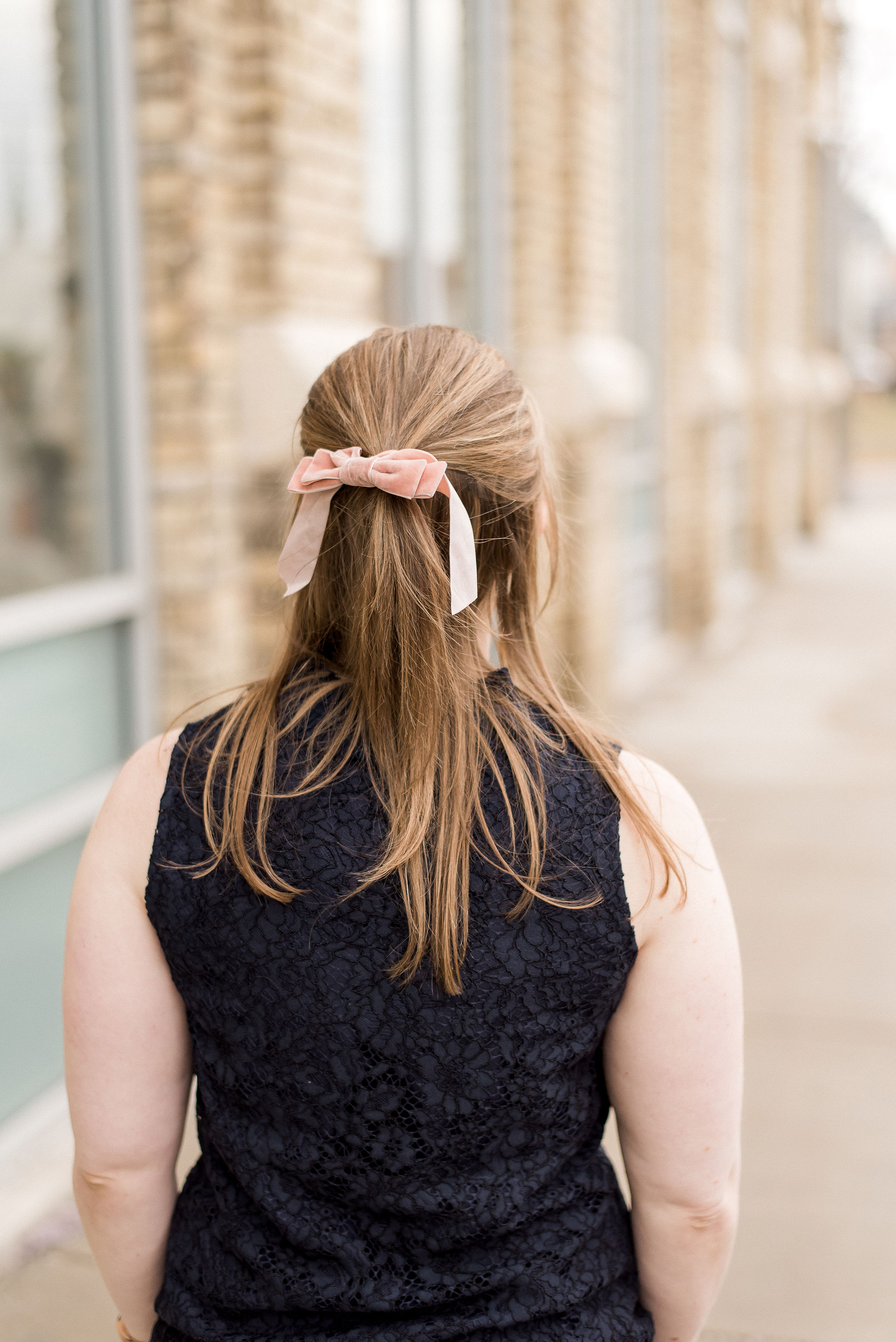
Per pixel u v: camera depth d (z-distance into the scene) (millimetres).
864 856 5312
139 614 3584
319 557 1097
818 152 16141
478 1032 1009
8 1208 2816
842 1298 2627
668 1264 1136
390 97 4852
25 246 3289
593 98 6641
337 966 1015
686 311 9281
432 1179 1035
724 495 11586
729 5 10469
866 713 7887
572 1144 1080
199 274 3494
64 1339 2465
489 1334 1030
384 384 1082
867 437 36156
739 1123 1114
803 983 4102
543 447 1139
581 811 1027
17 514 3271
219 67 3533
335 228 4070
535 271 6176
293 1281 1038
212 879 1037
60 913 3342
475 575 1017
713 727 7562
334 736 1053
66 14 3346
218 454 3611
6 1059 3121
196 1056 1102
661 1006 1054
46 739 3299
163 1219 1159
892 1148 3170
